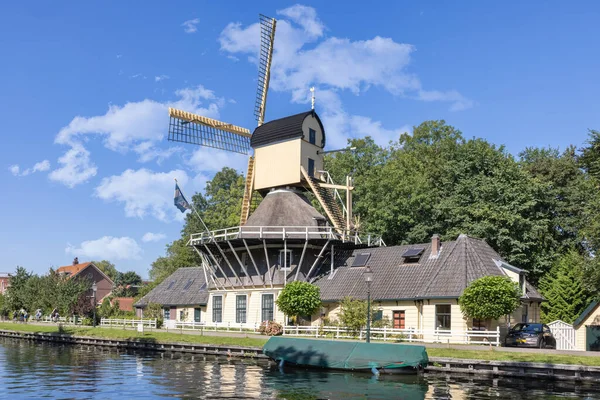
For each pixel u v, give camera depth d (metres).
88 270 120.38
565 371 28.33
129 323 59.28
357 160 69.19
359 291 44.12
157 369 33.16
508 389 25.88
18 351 46.06
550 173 59.00
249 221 50.78
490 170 56.66
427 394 24.62
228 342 41.91
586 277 36.06
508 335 36.53
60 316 73.19
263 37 57.81
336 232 49.09
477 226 52.25
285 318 46.38
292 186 51.66
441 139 72.25
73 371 32.50
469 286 37.66
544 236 54.00
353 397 23.98
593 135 41.41
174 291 62.75
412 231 58.16
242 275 50.41
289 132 51.28
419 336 39.97
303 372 31.31
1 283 114.56
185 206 51.00
